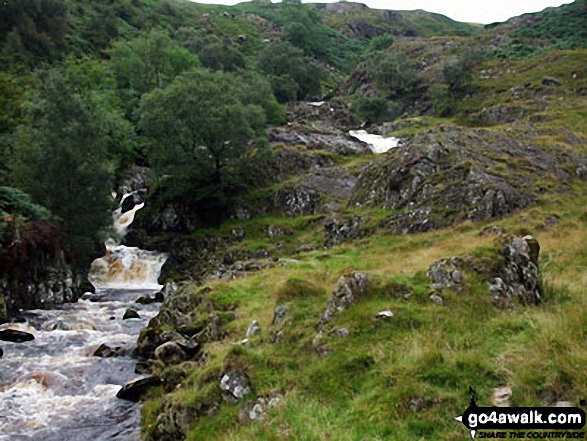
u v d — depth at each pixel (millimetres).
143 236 45531
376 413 8602
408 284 12688
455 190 27734
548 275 15203
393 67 84375
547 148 34156
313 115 80562
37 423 13172
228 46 94688
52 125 32938
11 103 45562
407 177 30531
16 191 29266
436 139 32250
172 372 14492
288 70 95375
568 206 26078
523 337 10102
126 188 52469
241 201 44719
